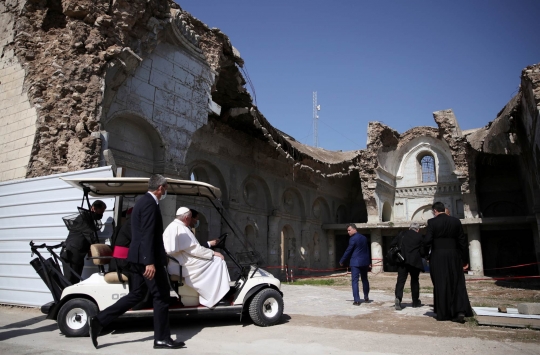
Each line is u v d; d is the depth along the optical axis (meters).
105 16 11.20
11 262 8.89
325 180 31.47
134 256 5.20
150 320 7.27
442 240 7.38
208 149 20.06
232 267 19.81
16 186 9.30
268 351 5.00
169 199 13.88
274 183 25.62
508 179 30.56
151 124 13.59
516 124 18.52
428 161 32.91
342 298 11.61
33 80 10.79
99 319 5.13
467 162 26.38
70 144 10.16
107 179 6.82
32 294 8.46
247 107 19.84
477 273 25.36
